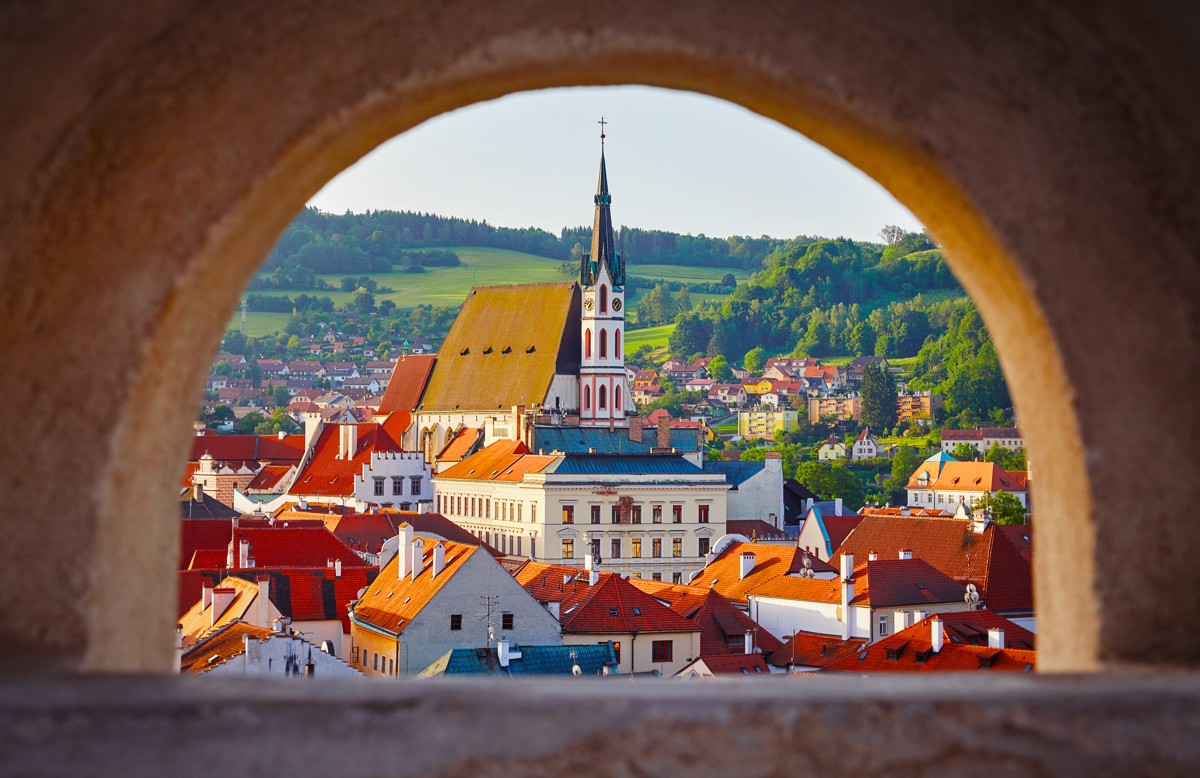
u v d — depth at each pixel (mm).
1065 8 5035
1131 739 4359
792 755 4375
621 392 135125
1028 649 45781
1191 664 5020
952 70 5133
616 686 4730
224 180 5125
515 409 132875
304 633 52688
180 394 5625
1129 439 5062
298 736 4363
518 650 46438
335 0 5117
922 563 57688
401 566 53188
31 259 5078
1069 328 5082
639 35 5113
